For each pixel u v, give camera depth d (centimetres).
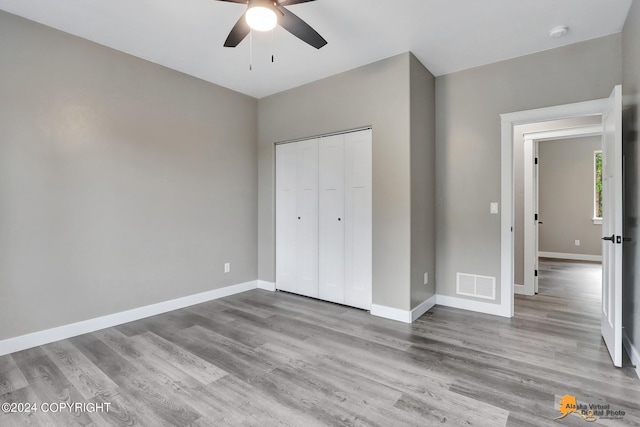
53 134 272
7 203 251
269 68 351
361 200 355
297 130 402
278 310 355
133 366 232
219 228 400
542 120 316
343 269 371
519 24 268
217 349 259
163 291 346
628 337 249
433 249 368
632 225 240
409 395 195
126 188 316
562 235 733
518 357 243
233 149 415
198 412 181
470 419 173
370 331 295
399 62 319
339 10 249
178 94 357
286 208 422
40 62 265
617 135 227
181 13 252
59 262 276
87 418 176
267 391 200
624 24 264
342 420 173
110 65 305
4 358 244
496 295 338
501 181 333
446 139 364
